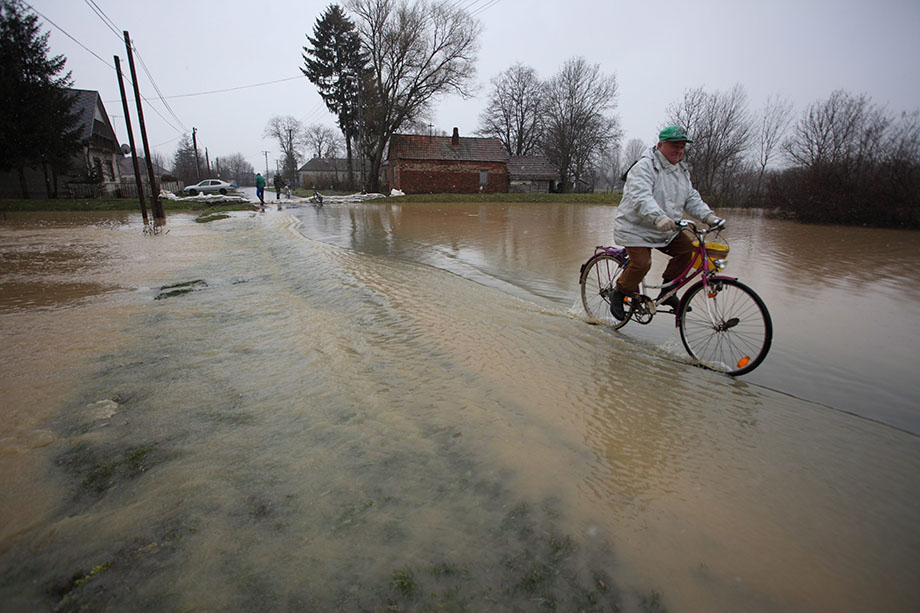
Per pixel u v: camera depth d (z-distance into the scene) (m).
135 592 1.54
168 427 2.59
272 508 1.93
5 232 14.65
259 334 4.22
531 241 10.57
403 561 1.66
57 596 1.54
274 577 1.60
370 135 43.31
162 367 3.46
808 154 25.38
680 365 3.58
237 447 2.38
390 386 3.07
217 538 1.77
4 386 3.15
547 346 3.88
